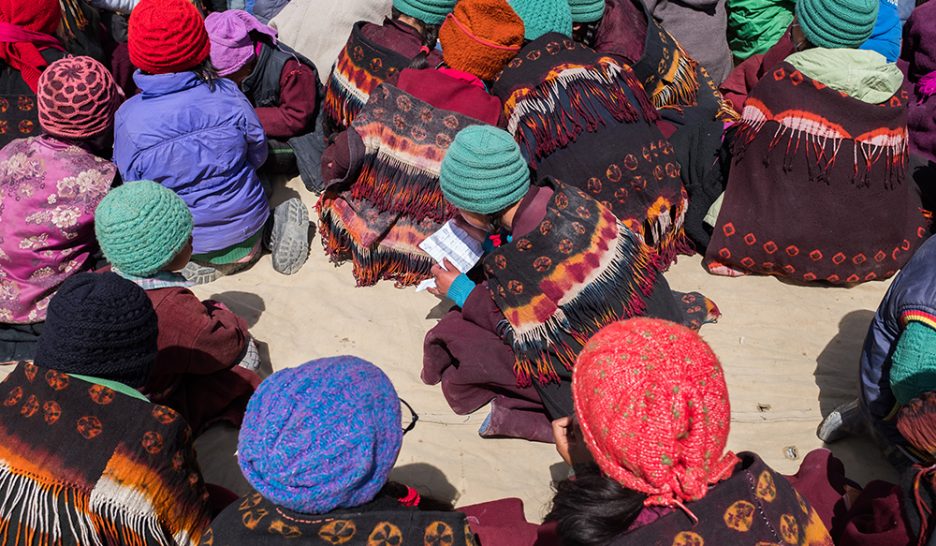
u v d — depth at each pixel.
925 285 2.61
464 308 3.18
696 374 1.80
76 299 2.28
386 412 1.99
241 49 4.36
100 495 2.24
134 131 3.64
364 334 3.76
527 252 2.96
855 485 2.71
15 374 2.33
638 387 1.78
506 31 3.59
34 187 3.44
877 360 2.85
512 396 3.24
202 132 3.69
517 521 2.68
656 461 1.77
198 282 4.04
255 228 4.04
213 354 3.07
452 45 3.65
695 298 3.79
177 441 2.39
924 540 2.13
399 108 3.64
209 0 5.78
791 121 3.68
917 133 4.59
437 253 3.28
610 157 3.60
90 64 3.44
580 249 2.96
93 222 3.53
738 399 3.46
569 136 3.61
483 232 3.30
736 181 3.91
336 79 4.28
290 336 3.77
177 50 3.61
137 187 2.87
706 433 1.79
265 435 1.88
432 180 3.71
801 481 2.73
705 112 4.26
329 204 4.00
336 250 4.07
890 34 4.71
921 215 3.94
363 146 3.64
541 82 3.59
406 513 2.02
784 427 3.34
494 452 3.24
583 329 3.00
